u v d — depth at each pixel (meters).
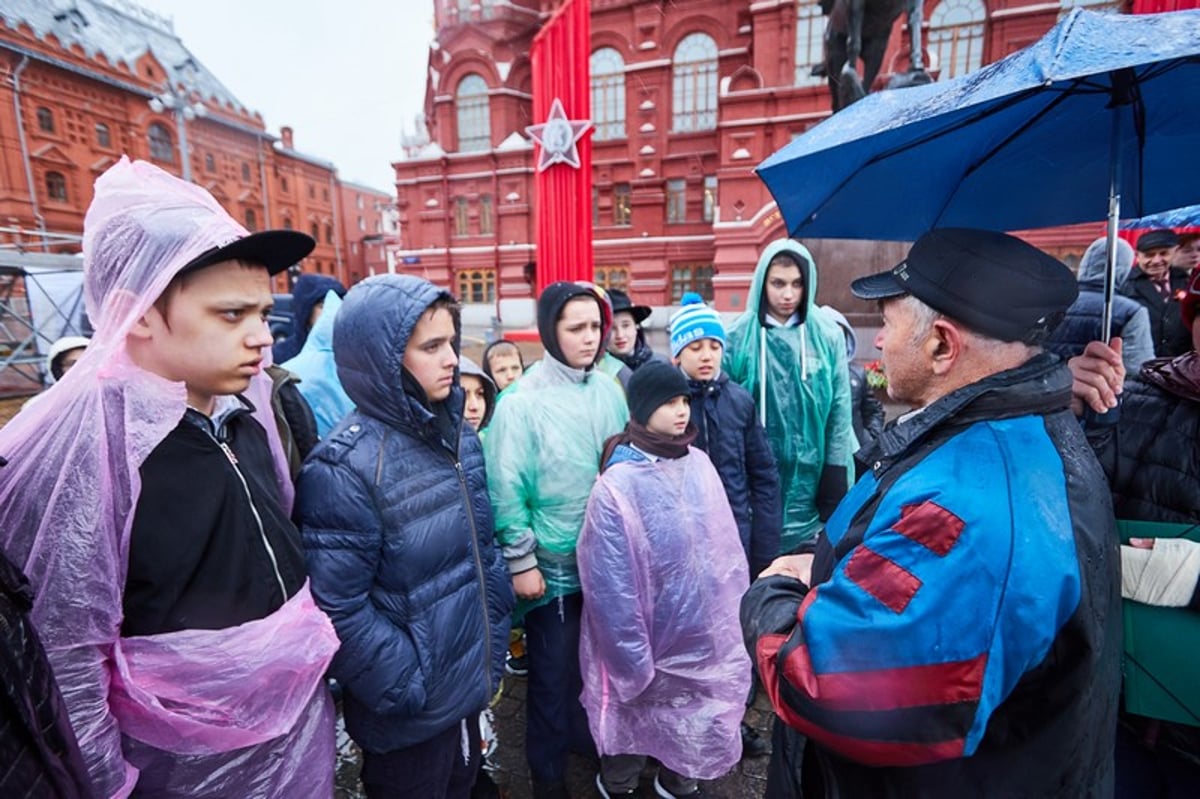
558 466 1.90
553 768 1.84
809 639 0.83
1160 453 1.27
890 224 1.35
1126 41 0.71
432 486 1.41
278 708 1.06
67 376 0.90
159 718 0.93
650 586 1.70
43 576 0.85
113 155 19.11
